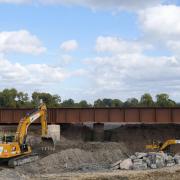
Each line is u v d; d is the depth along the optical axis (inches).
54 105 4640.8
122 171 1686.8
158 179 1492.4
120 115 2541.8
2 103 5265.8
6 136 1806.1
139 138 2534.5
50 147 2074.3
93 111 2578.7
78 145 2202.3
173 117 2474.2
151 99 5398.6
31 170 1681.8
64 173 1628.9
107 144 2214.6
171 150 2169.0
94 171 1692.9
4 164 1759.4
